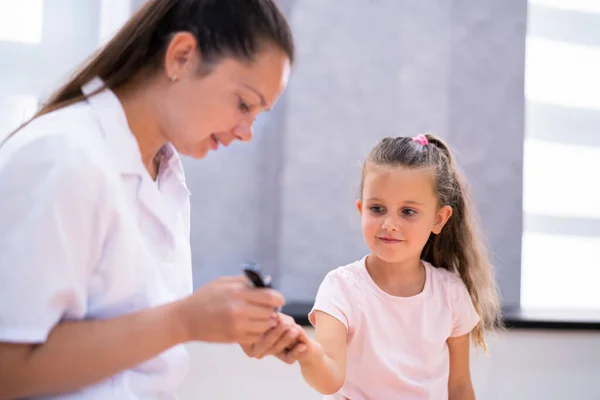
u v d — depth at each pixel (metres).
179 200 1.08
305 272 1.88
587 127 2.17
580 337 1.92
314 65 1.89
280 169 1.87
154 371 0.95
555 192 2.15
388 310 1.33
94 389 0.85
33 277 0.75
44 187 0.78
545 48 2.15
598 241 2.17
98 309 0.87
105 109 0.91
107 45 0.95
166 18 0.92
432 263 1.50
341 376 1.20
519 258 2.04
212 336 0.81
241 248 1.87
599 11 2.17
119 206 0.85
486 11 2.03
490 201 2.03
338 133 1.91
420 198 1.32
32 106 1.72
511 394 1.87
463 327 1.40
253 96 0.89
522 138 2.05
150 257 0.91
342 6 1.92
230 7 0.87
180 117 0.90
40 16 1.73
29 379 0.76
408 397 1.30
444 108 2.00
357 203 1.42
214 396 1.69
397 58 1.96
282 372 1.73
